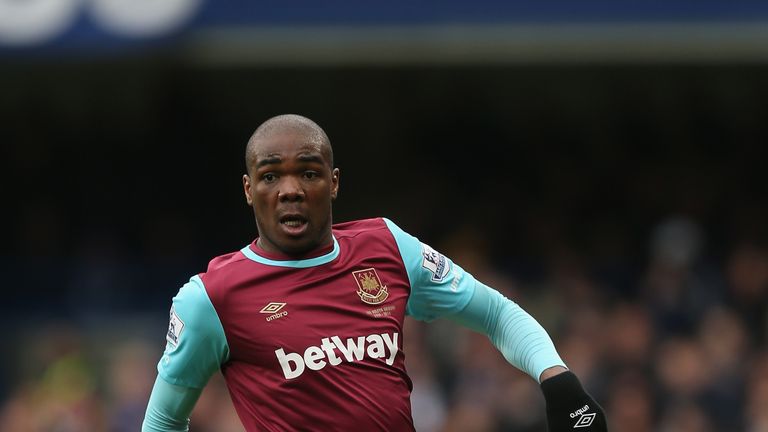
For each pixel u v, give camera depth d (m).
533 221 49.47
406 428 13.72
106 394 40.06
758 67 47.41
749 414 36.25
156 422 14.11
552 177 51.50
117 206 52.50
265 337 13.52
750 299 41.50
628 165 51.38
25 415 39.56
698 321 40.47
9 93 51.44
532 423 34.59
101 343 43.31
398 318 13.95
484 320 14.63
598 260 46.22
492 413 35.47
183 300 13.70
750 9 43.69
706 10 43.84
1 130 52.88
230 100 52.16
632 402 35.59
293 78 50.38
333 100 52.00
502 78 49.91
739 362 37.66
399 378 13.79
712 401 36.38
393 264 14.12
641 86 49.91
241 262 13.84
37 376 42.22
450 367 37.50
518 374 36.28
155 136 52.94
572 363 36.62
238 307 13.59
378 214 51.78
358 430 13.40
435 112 52.34
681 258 44.09
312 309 13.62
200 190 52.69
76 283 45.91
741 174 50.91
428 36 44.81
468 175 52.34
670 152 51.66
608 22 44.06
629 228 49.16
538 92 50.97
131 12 42.34
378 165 52.81
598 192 50.91
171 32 42.28
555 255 46.72
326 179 13.71
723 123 51.47
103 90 51.22
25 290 45.88
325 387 13.43
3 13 42.66
